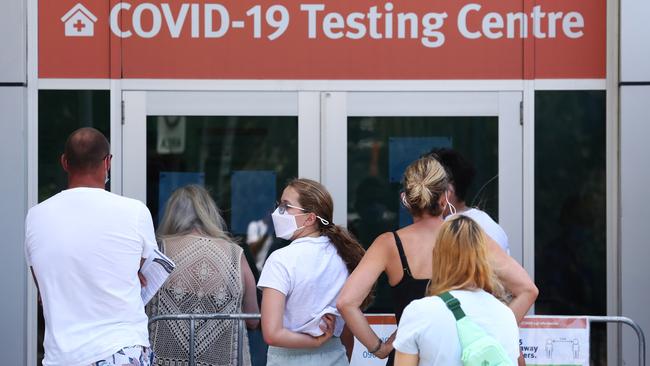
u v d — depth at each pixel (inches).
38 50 946.7
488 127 958.4
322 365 655.1
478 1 956.0
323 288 649.0
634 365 941.8
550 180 958.4
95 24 951.0
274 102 958.4
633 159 943.0
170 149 957.2
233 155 961.5
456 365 522.0
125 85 951.6
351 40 957.8
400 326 536.7
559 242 959.0
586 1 951.6
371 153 960.9
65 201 625.3
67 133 948.6
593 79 954.1
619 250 948.0
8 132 937.5
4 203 936.3
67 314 606.2
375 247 632.4
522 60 956.6
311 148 960.3
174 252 752.3
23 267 937.5
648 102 940.0
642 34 938.7
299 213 661.3
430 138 960.3
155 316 732.0
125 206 629.0
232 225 963.3
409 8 956.6
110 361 597.9
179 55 954.1
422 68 956.6
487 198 959.6
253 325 784.9
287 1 956.0
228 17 954.7
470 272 536.1
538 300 958.4
